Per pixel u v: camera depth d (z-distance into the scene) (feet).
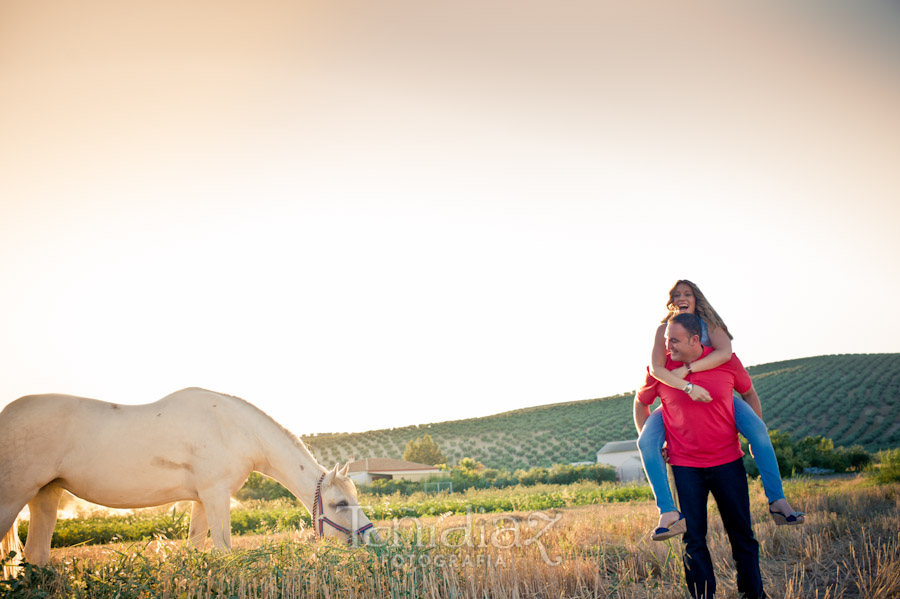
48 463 19.24
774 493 14.56
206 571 14.73
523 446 366.22
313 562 15.71
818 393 354.54
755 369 512.63
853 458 131.34
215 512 20.54
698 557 14.82
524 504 71.10
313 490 22.07
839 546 22.30
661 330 15.89
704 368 14.70
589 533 27.68
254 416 22.20
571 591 17.31
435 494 109.60
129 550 16.43
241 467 21.53
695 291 15.89
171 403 21.12
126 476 20.01
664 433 15.58
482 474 170.81
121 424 20.21
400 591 15.08
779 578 18.37
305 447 23.00
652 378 16.19
